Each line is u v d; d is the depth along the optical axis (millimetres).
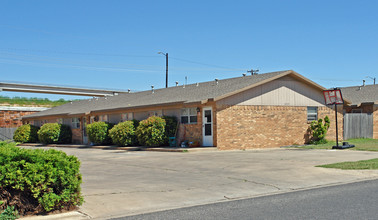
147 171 13836
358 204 8273
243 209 8117
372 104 29781
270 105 24078
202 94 23922
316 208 7996
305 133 25719
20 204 7469
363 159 15984
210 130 22109
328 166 13969
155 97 28531
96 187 10602
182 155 19047
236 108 22531
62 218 7512
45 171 7586
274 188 10492
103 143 28438
